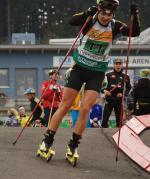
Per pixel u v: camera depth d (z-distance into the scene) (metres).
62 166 10.06
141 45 56.91
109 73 17.16
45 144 10.27
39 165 10.07
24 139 12.63
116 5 9.41
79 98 17.62
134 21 9.77
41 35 135.12
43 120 19.20
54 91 17.83
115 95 17.08
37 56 58.00
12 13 132.75
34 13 136.75
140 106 16.64
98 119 19.33
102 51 9.62
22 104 53.81
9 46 57.06
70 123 23.73
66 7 139.75
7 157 10.67
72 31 129.12
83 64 9.70
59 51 57.59
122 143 11.80
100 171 9.92
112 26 9.60
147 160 10.50
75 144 10.10
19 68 58.16
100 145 12.34
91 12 9.54
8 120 21.52
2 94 55.38
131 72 57.75
